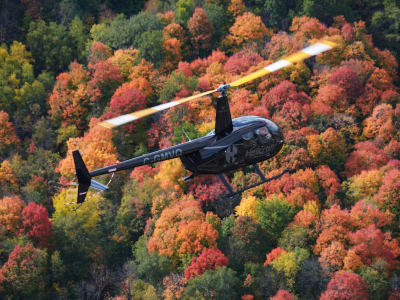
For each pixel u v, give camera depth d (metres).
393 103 141.00
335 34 155.12
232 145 43.41
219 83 141.00
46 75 152.00
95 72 144.00
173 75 141.38
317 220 111.06
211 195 116.69
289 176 120.44
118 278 111.94
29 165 133.38
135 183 122.50
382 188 117.75
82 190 44.41
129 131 134.12
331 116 135.38
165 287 104.31
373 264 106.31
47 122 143.00
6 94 144.75
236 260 108.31
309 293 102.31
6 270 108.31
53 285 110.75
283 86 136.25
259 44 156.00
